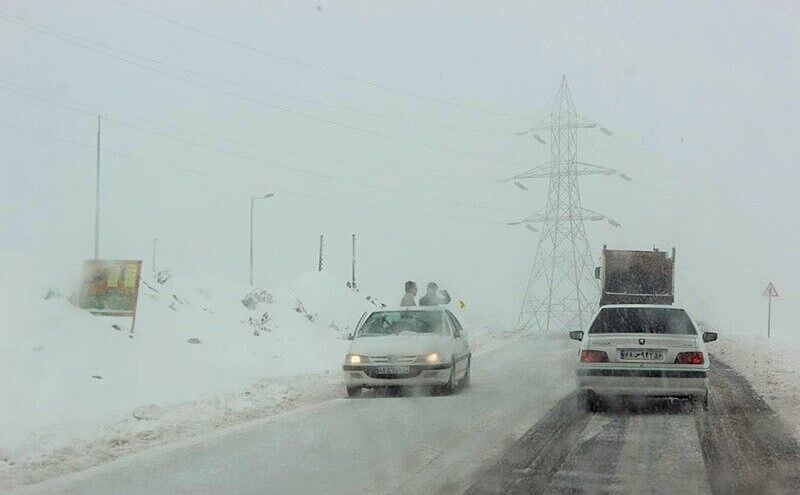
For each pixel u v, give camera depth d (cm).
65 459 956
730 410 1330
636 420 1241
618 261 2933
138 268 1858
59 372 1402
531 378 1852
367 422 1230
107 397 1325
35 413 1165
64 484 850
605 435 1117
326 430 1162
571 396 1526
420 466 932
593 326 1378
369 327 1683
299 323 2681
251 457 980
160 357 1698
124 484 850
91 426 1135
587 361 1304
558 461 954
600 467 922
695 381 1274
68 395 1286
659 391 1278
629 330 1359
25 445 1004
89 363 1505
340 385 1692
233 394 1468
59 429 1098
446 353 1550
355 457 981
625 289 2911
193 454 998
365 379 1513
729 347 2748
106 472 903
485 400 1478
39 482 859
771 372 1916
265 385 1608
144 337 1830
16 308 1655
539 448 1031
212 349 1958
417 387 1564
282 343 2261
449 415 1297
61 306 1766
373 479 871
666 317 1374
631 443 1060
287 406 1405
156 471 908
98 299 1848
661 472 896
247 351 2031
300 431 1155
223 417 1259
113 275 1855
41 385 1310
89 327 1717
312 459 970
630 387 1281
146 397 1377
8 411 1154
